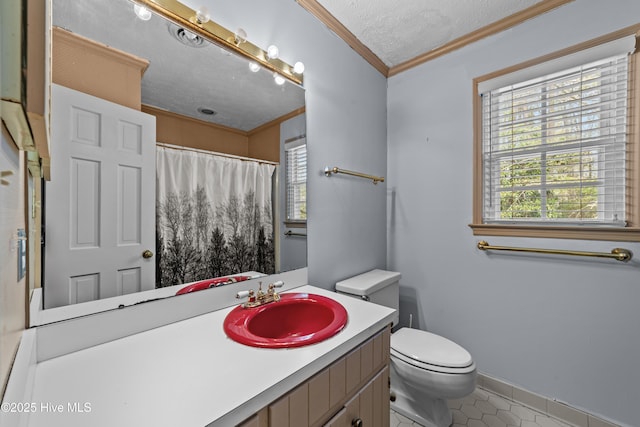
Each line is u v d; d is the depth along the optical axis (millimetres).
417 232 1985
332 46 1628
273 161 1314
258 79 1248
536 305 1540
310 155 1494
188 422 510
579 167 1447
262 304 1068
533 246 1539
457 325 1814
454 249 1821
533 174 1585
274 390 627
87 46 790
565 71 1446
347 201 1749
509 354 1629
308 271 1478
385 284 1693
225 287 1122
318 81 1536
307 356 741
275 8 1308
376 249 2018
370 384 957
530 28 1531
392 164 2113
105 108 821
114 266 835
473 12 1538
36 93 357
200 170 1055
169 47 968
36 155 596
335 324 907
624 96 1325
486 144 1726
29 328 685
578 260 1422
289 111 1383
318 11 1495
